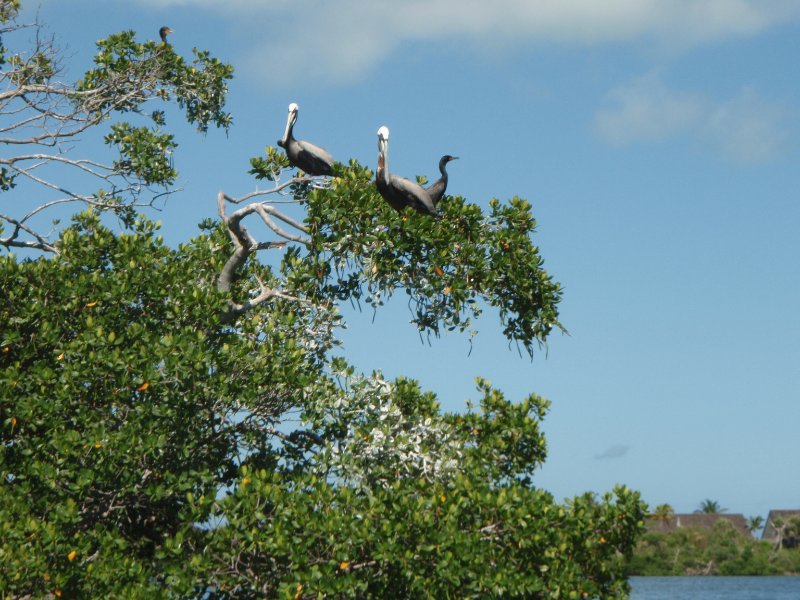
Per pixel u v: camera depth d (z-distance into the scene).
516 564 13.98
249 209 16.98
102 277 16.28
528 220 16.88
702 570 154.50
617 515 14.64
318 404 15.99
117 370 14.55
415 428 16.55
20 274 15.98
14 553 12.37
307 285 17.22
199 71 23.09
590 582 14.02
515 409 18.36
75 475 13.91
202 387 14.84
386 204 16.16
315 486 14.18
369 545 13.28
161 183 22.22
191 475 14.73
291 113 18.03
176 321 16.41
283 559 13.41
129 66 21.95
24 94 20.55
